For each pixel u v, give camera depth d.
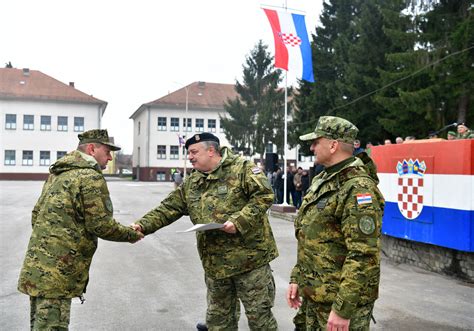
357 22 25.30
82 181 3.22
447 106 18.28
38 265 3.13
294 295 2.81
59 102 52.00
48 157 51.81
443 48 17.78
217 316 3.53
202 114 55.97
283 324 4.57
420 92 17.53
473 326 4.50
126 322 4.61
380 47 23.31
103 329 4.41
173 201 3.72
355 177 2.47
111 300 5.37
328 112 26.28
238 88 43.38
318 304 2.58
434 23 18.42
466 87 16.89
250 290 3.40
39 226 3.21
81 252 3.25
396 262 7.49
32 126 51.25
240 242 3.35
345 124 2.62
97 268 7.11
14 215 14.74
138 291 5.78
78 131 52.72
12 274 6.56
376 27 23.47
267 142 40.50
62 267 3.14
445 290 5.75
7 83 51.47
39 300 3.13
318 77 27.81
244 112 42.31
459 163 5.95
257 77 43.00
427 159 6.54
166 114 54.91
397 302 5.26
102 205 3.24
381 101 19.80
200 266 7.31
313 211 2.61
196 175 3.59
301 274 2.71
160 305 5.19
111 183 45.16
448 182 6.14
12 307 5.04
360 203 2.38
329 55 27.75
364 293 2.39
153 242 9.71
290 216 13.78
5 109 50.34
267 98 40.59
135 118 63.88
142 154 56.56
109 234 3.29
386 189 7.59
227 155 3.51
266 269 3.48
